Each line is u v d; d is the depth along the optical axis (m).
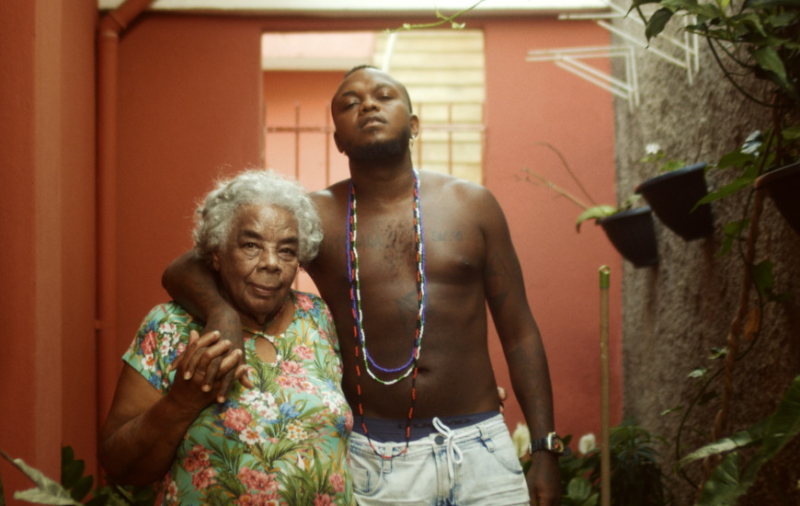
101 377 4.73
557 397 5.11
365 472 2.30
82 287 4.47
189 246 4.98
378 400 2.34
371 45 7.52
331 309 2.42
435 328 2.34
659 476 3.72
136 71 5.08
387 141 2.35
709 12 2.43
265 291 2.01
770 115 2.93
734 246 3.28
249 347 2.04
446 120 6.50
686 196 3.42
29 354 2.77
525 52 5.29
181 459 1.93
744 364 3.19
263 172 2.19
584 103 5.26
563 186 5.22
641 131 4.69
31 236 2.80
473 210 2.44
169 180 5.03
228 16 5.14
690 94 3.86
